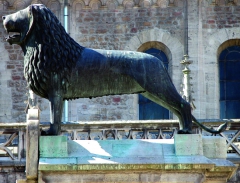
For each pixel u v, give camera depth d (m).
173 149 32.84
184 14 65.44
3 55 65.00
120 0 65.81
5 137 57.06
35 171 32.09
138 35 65.44
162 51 65.56
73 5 65.69
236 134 48.47
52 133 32.97
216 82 64.69
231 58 65.44
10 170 46.72
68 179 31.98
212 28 65.38
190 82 64.19
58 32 33.62
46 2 65.75
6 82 64.62
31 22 33.50
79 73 33.44
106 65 33.50
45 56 33.28
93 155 32.44
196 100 64.12
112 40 65.44
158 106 64.44
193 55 64.81
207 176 32.75
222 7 65.56
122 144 32.84
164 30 65.31
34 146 32.22
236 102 64.88
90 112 63.78
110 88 33.62
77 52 33.66
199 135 32.81
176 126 49.03
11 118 64.12
